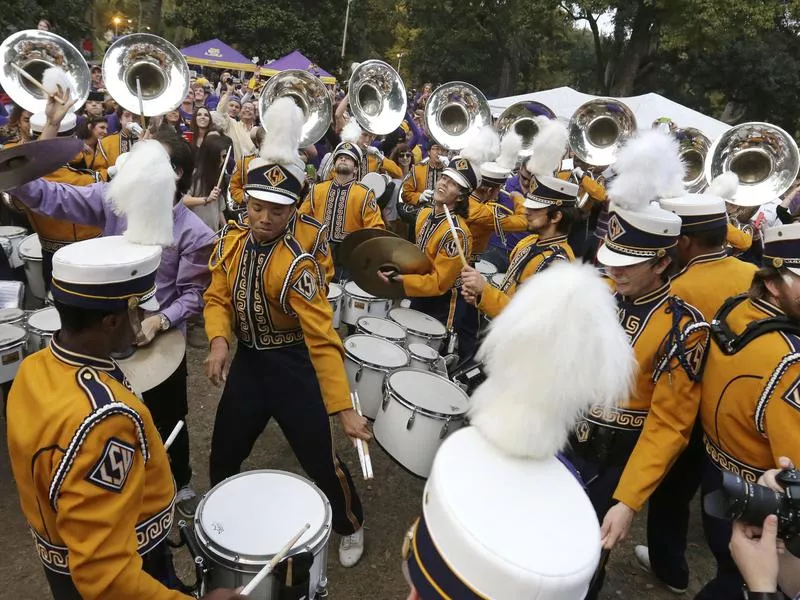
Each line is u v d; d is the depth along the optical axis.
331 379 2.50
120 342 1.50
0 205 5.19
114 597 1.33
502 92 32.03
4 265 4.11
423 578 1.06
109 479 1.33
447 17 32.31
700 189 6.43
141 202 1.63
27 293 4.68
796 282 1.75
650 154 2.17
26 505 1.48
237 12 29.12
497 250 6.13
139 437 1.42
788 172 5.99
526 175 5.31
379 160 7.88
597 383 1.12
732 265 2.77
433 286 3.82
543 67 35.91
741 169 6.20
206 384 4.61
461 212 4.12
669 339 2.08
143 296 1.52
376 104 7.83
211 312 2.66
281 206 2.39
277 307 2.58
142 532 1.57
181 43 30.09
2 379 2.95
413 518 3.44
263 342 2.67
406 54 35.12
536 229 3.38
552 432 1.15
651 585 3.15
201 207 5.31
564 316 1.11
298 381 2.68
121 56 5.59
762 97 28.64
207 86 11.58
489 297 3.02
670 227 2.10
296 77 6.30
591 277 1.19
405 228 7.79
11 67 4.68
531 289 1.18
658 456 2.08
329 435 2.76
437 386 3.29
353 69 7.58
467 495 1.07
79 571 1.29
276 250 2.51
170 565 1.76
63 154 2.06
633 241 2.13
